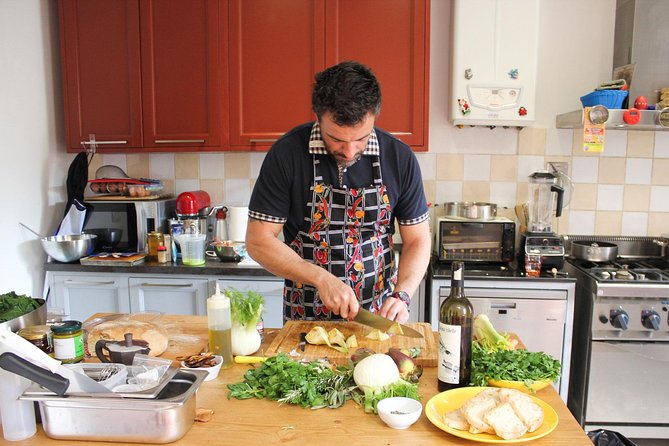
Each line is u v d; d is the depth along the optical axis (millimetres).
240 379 1310
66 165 3150
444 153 3018
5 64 2686
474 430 1023
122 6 2787
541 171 2988
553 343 2512
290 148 1642
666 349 2412
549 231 2779
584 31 2908
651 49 2646
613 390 2480
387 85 2676
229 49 2732
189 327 1663
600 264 2740
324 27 2668
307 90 2727
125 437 1033
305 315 1785
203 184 3178
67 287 2793
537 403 1144
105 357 1268
